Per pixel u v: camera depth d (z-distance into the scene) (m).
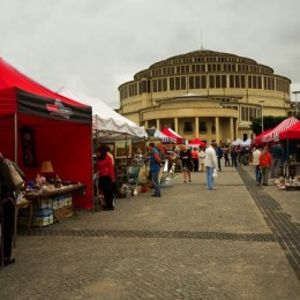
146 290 5.64
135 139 21.39
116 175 16.86
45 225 10.26
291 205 13.86
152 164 16.98
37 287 5.82
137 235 9.14
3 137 12.96
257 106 121.06
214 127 103.00
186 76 121.81
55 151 12.99
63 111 10.39
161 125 103.94
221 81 121.75
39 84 10.82
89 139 12.82
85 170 12.88
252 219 11.10
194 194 17.58
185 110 99.62
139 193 18.05
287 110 133.50
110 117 14.26
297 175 22.45
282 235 9.08
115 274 6.36
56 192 10.66
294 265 6.78
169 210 12.89
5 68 9.76
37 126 12.95
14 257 7.41
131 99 131.12
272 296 5.41
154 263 6.93
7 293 5.60
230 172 34.84
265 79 127.31
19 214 10.14
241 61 125.50
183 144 35.72
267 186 21.17
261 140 28.53
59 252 7.74
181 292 5.54
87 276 6.28
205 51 127.50
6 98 8.13
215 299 5.29
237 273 6.37
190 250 7.77
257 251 7.70
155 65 129.75
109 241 8.60
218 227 9.98
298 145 25.84
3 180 6.99
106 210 13.06
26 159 12.99
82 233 9.46
